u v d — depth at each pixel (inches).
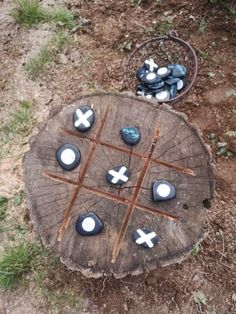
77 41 37.8
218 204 30.5
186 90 33.1
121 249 23.9
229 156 32.1
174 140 25.3
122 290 28.8
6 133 34.9
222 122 33.3
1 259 30.2
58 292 29.2
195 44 36.6
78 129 25.5
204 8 38.1
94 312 28.5
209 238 29.6
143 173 24.6
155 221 24.1
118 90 35.2
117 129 25.6
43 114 35.1
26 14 39.0
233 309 28.0
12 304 29.4
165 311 28.2
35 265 29.9
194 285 28.6
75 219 24.2
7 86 36.8
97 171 24.8
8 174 33.3
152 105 26.1
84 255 23.9
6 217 31.8
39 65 36.9
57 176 24.9
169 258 23.8
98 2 39.6
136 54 36.2
